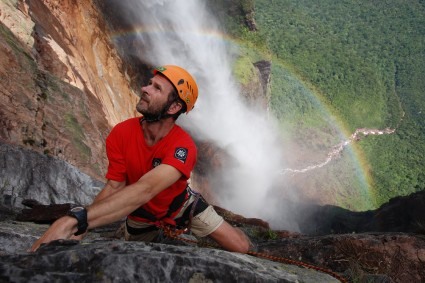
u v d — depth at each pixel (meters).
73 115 12.34
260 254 2.77
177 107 2.42
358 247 4.63
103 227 4.86
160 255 1.63
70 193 8.48
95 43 26.02
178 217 2.75
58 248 1.66
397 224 47.78
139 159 2.47
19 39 12.52
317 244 4.91
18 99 10.48
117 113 24.23
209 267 1.69
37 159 8.13
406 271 4.34
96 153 12.38
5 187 7.36
